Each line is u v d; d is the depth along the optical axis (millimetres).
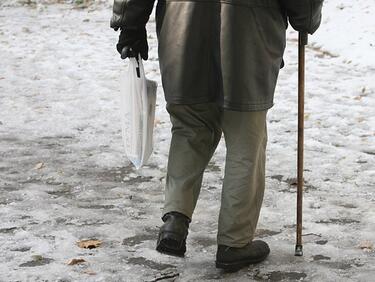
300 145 8180
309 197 10727
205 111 7836
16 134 14766
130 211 10180
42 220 9750
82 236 9156
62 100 18141
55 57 24812
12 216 9891
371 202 10516
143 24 7832
